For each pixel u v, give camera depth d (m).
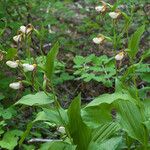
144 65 0.93
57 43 0.66
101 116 0.71
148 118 0.73
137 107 0.73
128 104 0.73
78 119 0.69
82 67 1.01
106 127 0.75
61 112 0.71
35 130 0.95
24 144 0.89
